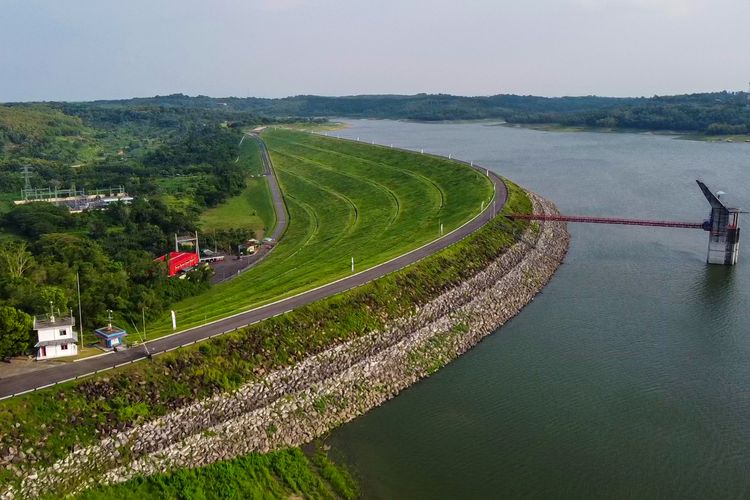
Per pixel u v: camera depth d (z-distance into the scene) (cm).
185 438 5434
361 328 7538
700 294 9738
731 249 11162
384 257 9900
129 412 5416
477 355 7800
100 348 6334
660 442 5841
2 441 4838
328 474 5406
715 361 7444
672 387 6844
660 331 8350
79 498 4747
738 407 6412
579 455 5666
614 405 6500
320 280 8812
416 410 6494
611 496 5116
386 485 5294
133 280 9400
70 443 5031
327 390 6519
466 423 6228
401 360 7356
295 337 6975
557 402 6588
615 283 10344
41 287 7781
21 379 5575
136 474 5044
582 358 7606
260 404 6028
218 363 6234
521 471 5453
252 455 5522
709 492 5141
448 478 5375
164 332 6819
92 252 11031
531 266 10756
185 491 4981
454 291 9012
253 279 10506
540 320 8856
